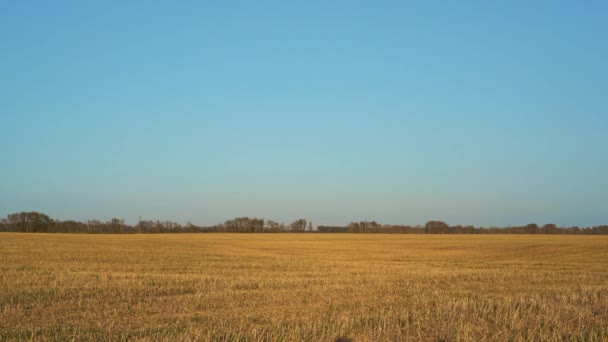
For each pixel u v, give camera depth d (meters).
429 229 167.62
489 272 34.00
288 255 54.34
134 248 59.53
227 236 115.06
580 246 73.81
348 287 24.88
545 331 14.39
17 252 47.91
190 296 21.22
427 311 17.03
